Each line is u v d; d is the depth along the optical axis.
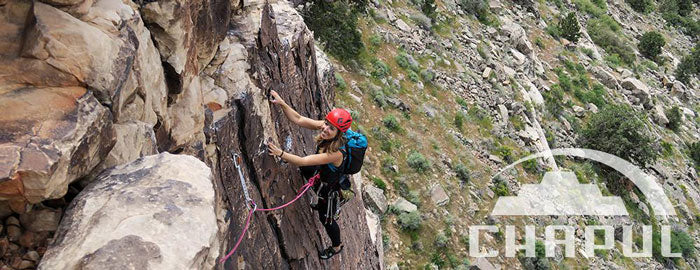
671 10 70.31
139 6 3.42
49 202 2.69
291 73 6.76
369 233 10.30
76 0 2.76
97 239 2.45
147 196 2.73
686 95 52.19
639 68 52.03
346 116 4.86
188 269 2.45
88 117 2.56
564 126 36.22
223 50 4.92
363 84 24.73
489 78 33.47
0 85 2.49
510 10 46.12
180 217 2.67
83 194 2.71
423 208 21.08
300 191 6.14
